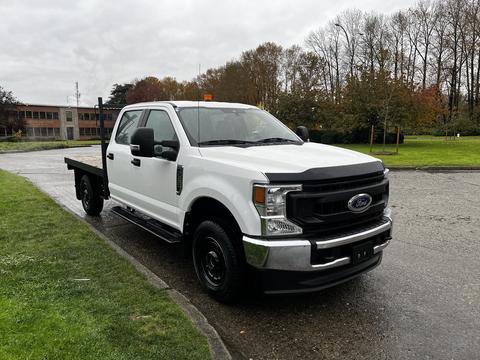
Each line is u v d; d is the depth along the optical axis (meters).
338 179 3.53
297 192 3.38
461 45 51.34
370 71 29.25
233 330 3.54
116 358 2.75
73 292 3.79
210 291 4.09
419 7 54.53
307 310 3.91
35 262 4.57
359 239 3.62
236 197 3.58
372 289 4.38
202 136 4.50
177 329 3.22
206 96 5.55
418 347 3.28
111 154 5.98
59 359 2.70
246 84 58.72
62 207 7.57
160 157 4.70
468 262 5.17
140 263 4.85
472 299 4.13
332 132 31.00
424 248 5.72
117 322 3.25
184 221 4.36
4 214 6.88
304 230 3.43
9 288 3.81
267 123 5.24
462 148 24.92
